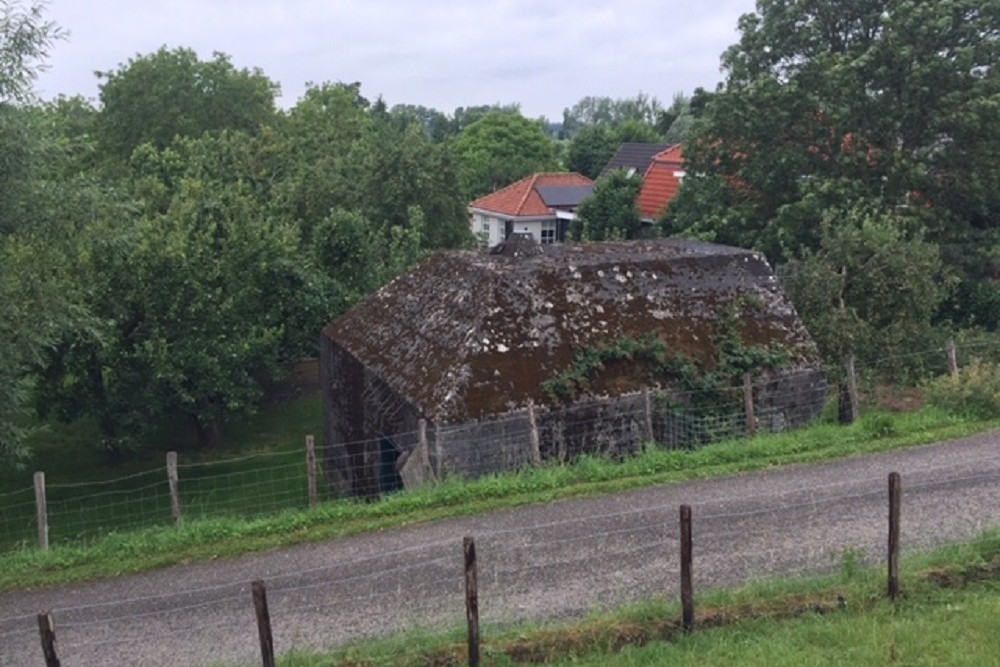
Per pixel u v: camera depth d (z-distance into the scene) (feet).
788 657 26.27
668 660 26.78
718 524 37.81
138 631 32.12
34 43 45.62
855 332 63.72
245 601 33.91
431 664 27.71
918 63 83.15
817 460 44.60
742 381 53.42
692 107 98.48
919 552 33.81
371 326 62.39
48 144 47.88
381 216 106.63
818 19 91.35
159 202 89.86
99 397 66.28
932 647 26.53
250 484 66.28
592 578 33.76
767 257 86.94
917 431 48.01
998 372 53.16
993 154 83.46
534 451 46.55
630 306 55.21
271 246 75.51
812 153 88.12
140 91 153.38
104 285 63.98
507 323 51.90
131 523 59.06
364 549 37.68
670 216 104.06
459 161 115.44
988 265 96.43
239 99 160.25
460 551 36.76
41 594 35.50
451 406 47.21
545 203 162.30
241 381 69.97
